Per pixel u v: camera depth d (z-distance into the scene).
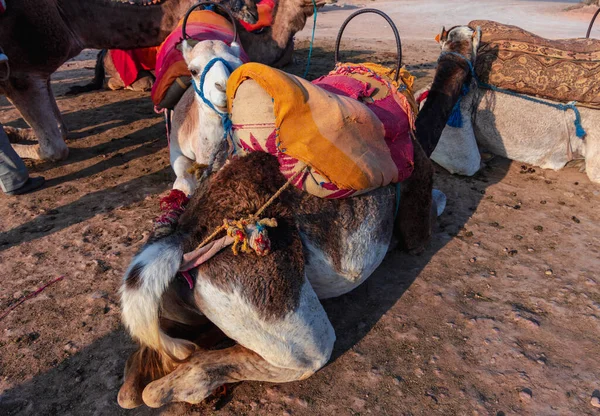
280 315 2.69
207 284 2.63
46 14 5.88
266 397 3.14
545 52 5.57
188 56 4.07
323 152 2.91
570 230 4.92
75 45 6.49
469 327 3.68
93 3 6.43
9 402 3.14
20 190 5.81
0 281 4.25
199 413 3.05
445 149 5.96
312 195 3.07
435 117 4.77
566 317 3.76
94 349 3.54
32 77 6.13
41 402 3.14
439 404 3.07
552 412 3.00
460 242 4.74
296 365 2.91
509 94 5.86
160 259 2.54
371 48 14.45
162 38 7.02
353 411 3.03
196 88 4.04
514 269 4.34
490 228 4.98
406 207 4.01
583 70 5.44
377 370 3.33
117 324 3.75
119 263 4.46
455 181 5.97
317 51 13.93
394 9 28.39
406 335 3.62
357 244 3.28
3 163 5.60
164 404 2.88
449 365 3.36
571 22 21.86
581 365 3.33
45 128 6.45
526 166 6.32
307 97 2.89
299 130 2.87
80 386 3.25
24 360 3.44
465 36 5.44
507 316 3.78
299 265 2.81
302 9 7.42
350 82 3.58
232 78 3.02
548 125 5.81
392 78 3.84
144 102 9.52
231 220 2.67
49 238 4.89
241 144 3.05
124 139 7.59
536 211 5.29
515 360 3.38
